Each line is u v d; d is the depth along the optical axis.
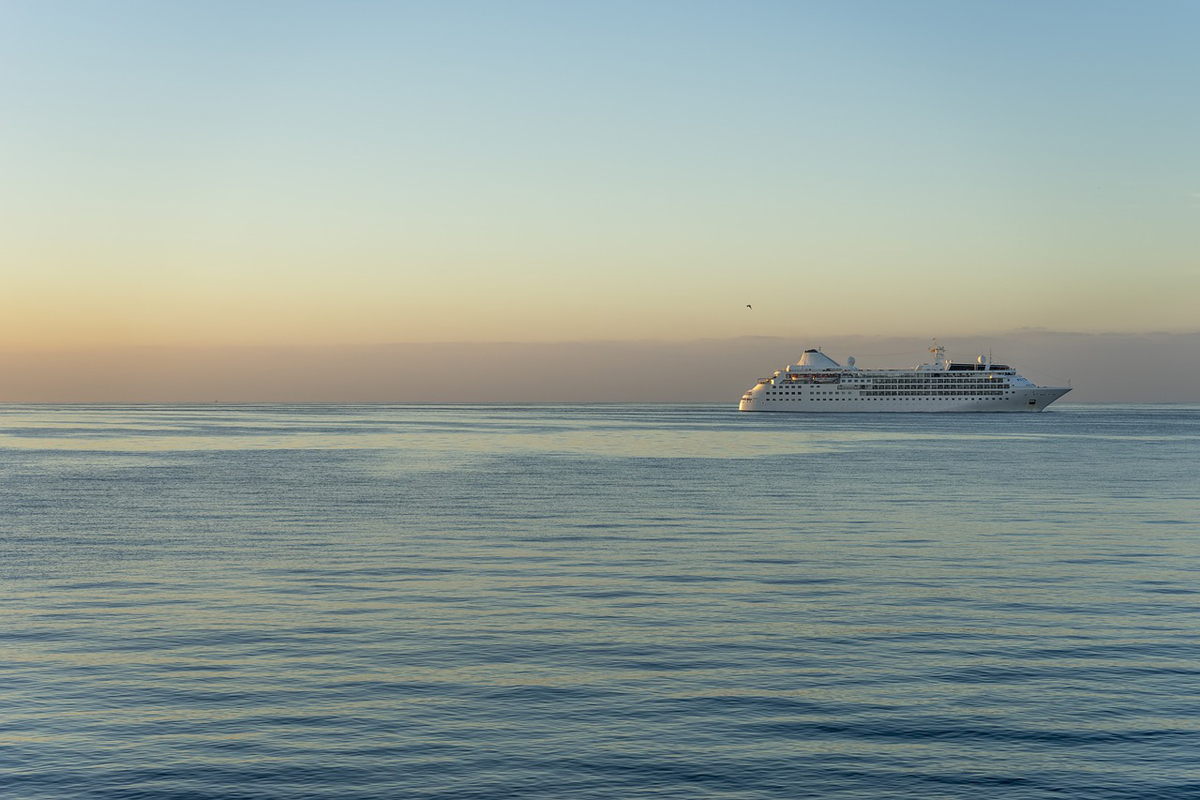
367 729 26.28
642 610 39.78
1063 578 46.72
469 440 199.38
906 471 115.31
